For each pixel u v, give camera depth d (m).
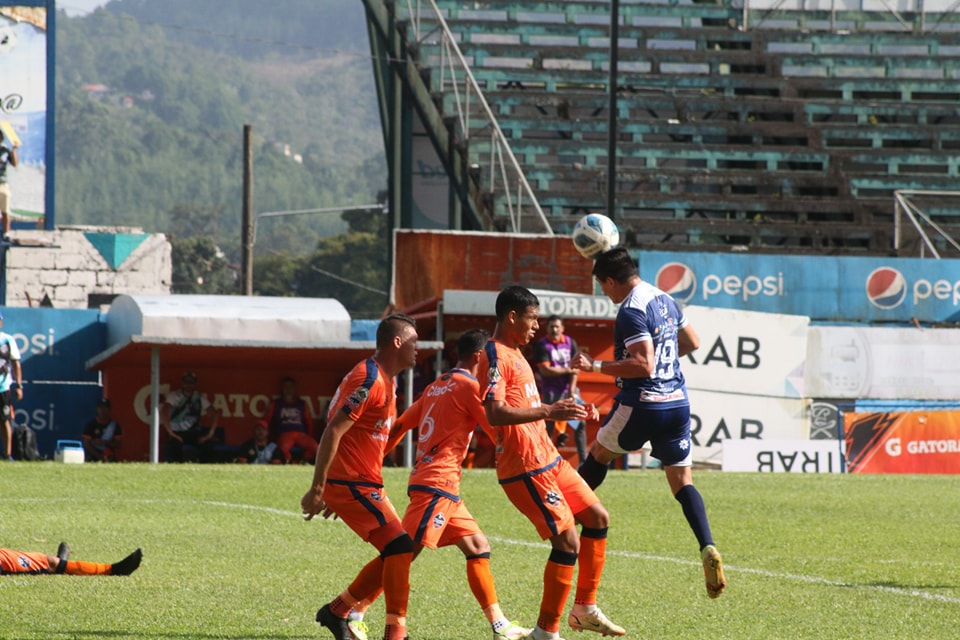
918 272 93.50
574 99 127.75
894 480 65.25
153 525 41.22
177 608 27.00
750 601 29.53
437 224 145.25
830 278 92.69
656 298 27.55
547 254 92.38
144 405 78.12
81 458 68.31
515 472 24.88
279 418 74.44
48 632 24.03
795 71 135.12
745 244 121.56
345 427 23.25
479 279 91.81
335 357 73.25
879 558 37.56
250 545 37.41
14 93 122.62
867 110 130.25
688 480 27.55
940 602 29.56
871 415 78.12
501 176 120.69
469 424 25.12
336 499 23.77
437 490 24.53
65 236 177.50
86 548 35.81
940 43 138.75
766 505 52.09
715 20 139.62
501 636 24.34
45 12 122.81
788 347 81.94
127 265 179.50
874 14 141.75
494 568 34.31
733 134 127.62
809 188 125.19
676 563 35.75
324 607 24.20
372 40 146.25
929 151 126.62
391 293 92.81
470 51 130.75
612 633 25.08
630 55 132.88
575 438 68.00
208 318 72.06
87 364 78.50
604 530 25.45
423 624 26.45
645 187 123.38
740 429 81.31
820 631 25.81
